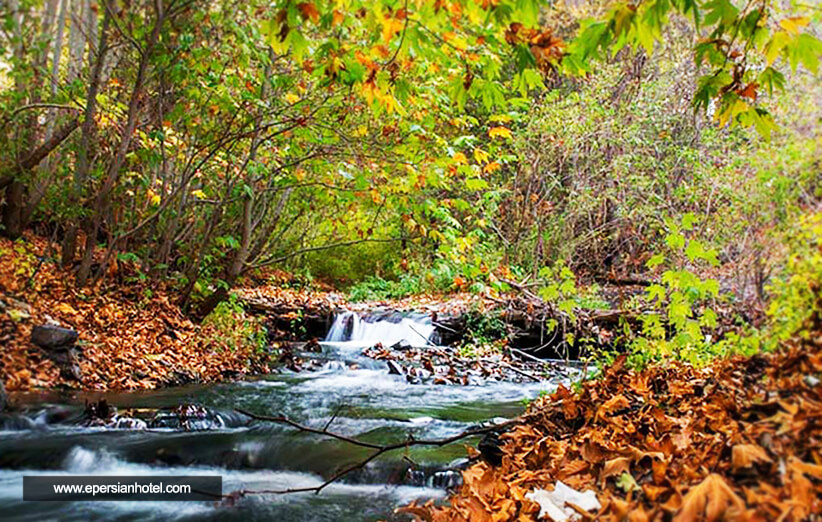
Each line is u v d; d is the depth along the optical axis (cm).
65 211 719
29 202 720
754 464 159
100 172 732
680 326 328
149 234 837
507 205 993
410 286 1405
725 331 307
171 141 690
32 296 652
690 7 212
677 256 403
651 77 876
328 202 784
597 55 235
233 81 616
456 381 787
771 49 220
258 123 668
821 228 199
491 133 569
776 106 273
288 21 246
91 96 641
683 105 773
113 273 796
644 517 160
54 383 579
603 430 284
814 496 133
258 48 627
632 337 362
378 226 980
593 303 705
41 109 679
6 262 651
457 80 324
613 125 864
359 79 329
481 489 272
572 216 898
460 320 1023
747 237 263
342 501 390
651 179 762
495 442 349
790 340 198
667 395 298
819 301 190
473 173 630
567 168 997
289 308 1105
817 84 242
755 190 252
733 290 292
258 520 361
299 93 671
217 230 902
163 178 725
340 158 677
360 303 1312
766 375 204
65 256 743
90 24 662
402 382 791
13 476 418
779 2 253
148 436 488
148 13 612
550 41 238
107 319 718
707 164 582
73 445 454
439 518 257
